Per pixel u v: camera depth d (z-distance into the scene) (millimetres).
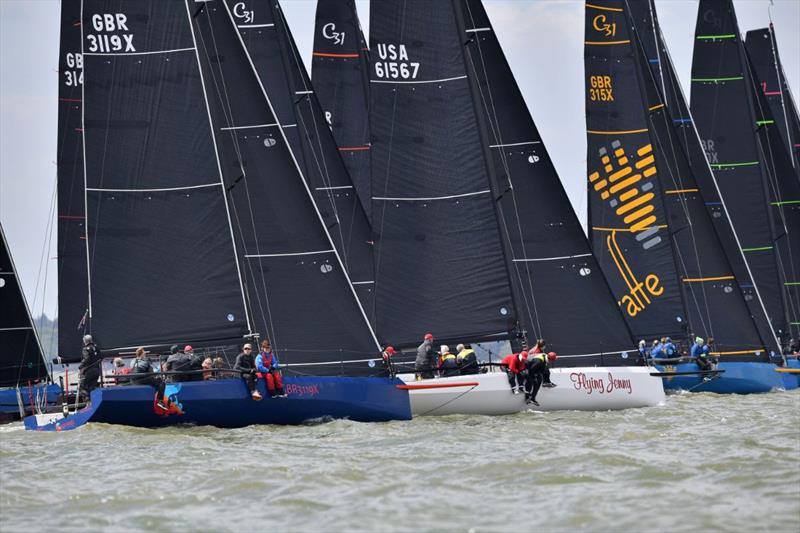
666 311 144000
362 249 135250
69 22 146250
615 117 145000
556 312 119750
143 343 101125
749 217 168250
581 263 120438
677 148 154000
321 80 147250
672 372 127562
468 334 112062
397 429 96875
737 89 168625
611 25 144875
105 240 101250
